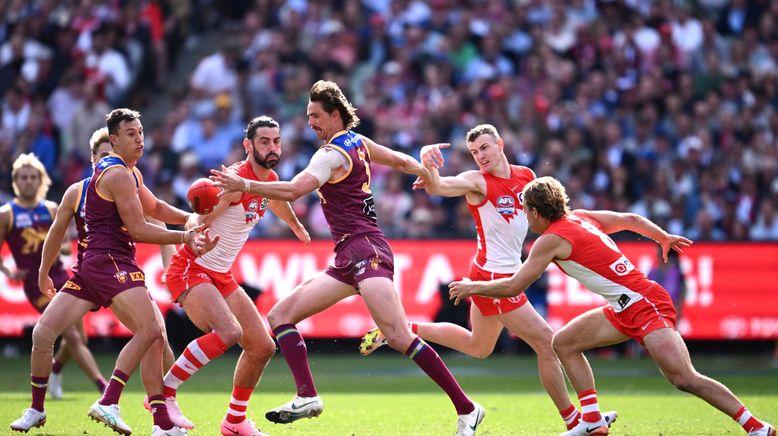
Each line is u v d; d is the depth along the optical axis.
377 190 64.44
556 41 74.75
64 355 35.69
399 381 45.03
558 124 67.75
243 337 26.17
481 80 69.38
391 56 74.12
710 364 52.09
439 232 60.75
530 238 54.59
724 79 74.25
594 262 24.52
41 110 68.06
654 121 68.88
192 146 67.38
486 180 28.17
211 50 79.81
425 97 69.69
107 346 55.00
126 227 25.02
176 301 26.50
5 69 73.19
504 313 27.34
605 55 73.88
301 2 76.88
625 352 57.59
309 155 65.56
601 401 35.88
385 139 66.94
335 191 25.67
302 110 69.44
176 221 27.20
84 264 25.14
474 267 28.75
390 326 24.92
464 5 76.56
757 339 55.47
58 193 65.44
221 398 36.97
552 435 26.86
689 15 78.06
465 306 54.91
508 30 74.50
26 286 36.00
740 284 55.66
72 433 26.48
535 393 39.78
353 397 38.09
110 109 70.31
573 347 25.05
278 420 24.77
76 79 70.25
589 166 64.88
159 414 24.92
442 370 24.73
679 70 72.81
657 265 54.72
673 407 33.91
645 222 26.95
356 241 25.55
